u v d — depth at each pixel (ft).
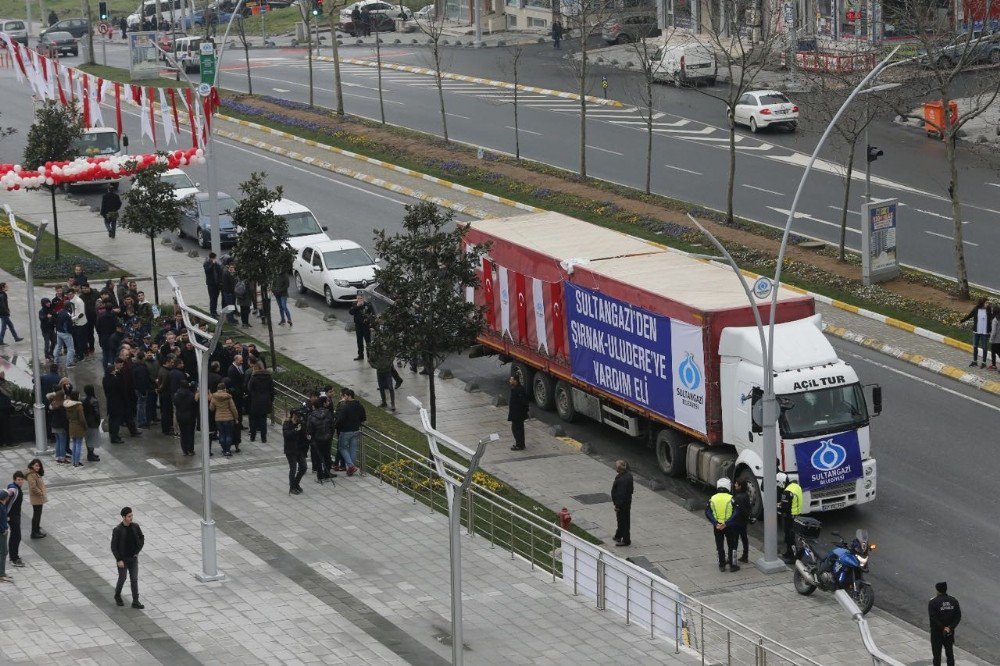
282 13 440.45
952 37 199.00
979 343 142.92
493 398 145.07
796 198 106.42
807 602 98.73
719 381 115.34
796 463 109.91
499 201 214.69
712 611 92.07
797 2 275.80
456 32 377.09
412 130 261.85
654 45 314.55
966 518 111.86
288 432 115.65
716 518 103.14
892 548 107.45
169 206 171.94
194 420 125.49
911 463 122.72
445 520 112.06
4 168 171.73
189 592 97.04
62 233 211.82
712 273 126.72
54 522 109.29
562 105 277.23
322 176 239.09
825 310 164.66
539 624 93.40
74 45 390.63
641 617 93.15
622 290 124.06
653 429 127.75
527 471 124.98
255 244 145.18
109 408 127.03
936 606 86.12
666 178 220.64
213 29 404.36
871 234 168.35
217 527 109.19
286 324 170.19
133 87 181.78
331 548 105.70
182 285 184.14
